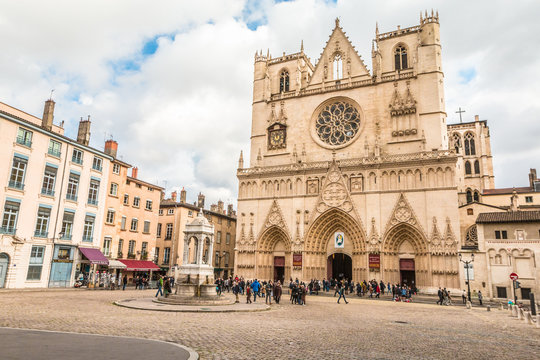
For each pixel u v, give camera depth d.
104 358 11.12
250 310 28.69
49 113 53.00
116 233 58.38
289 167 65.62
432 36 61.44
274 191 65.88
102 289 47.09
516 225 48.12
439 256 52.19
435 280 51.72
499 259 48.12
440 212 53.34
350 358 13.48
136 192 64.50
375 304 40.03
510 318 29.23
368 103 63.91
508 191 82.31
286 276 62.00
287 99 71.12
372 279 55.28
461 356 14.48
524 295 45.97
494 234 49.12
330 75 69.38
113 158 58.00
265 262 64.50
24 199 44.66
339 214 60.16
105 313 23.38
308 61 76.81
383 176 58.50
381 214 57.16
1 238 41.47
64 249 49.47
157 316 23.11
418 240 54.34
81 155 52.91
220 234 86.50
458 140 98.06
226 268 87.50
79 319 20.34
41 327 17.25
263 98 73.38
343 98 66.56
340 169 61.69
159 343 14.06
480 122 96.50
